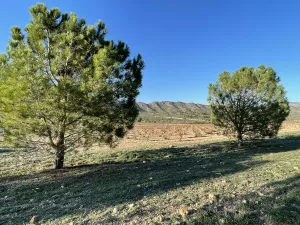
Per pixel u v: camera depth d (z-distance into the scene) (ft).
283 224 11.56
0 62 24.86
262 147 49.83
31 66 24.07
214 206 14.30
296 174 21.57
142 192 18.89
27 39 27.17
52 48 27.32
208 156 40.57
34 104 24.62
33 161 41.63
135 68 31.99
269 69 47.24
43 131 27.73
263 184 18.83
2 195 20.02
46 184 23.22
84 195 18.98
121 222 12.68
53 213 14.87
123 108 30.81
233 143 59.16
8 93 23.32
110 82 26.96
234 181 20.61
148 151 50.62
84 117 28.19
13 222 13.60
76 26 29.09
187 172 26.58
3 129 26.21
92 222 12.92
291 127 124.57
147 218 13.00
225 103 50.08
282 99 47.73
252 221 11.98
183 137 89.51
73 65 27.25
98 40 31.12
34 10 28.55
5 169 34.83
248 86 47.57
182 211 13.35
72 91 24.25
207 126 165.68
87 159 43.60
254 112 47.67
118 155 46.73
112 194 18.65
